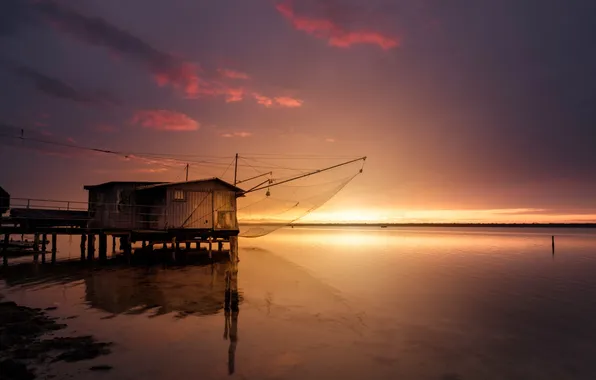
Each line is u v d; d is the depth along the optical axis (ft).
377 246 213.46
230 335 46.85
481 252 171.22
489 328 51.62
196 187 112.47
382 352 42.37
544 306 63.87
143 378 34.06
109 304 60.08
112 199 118.73
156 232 104.88
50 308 56.90
